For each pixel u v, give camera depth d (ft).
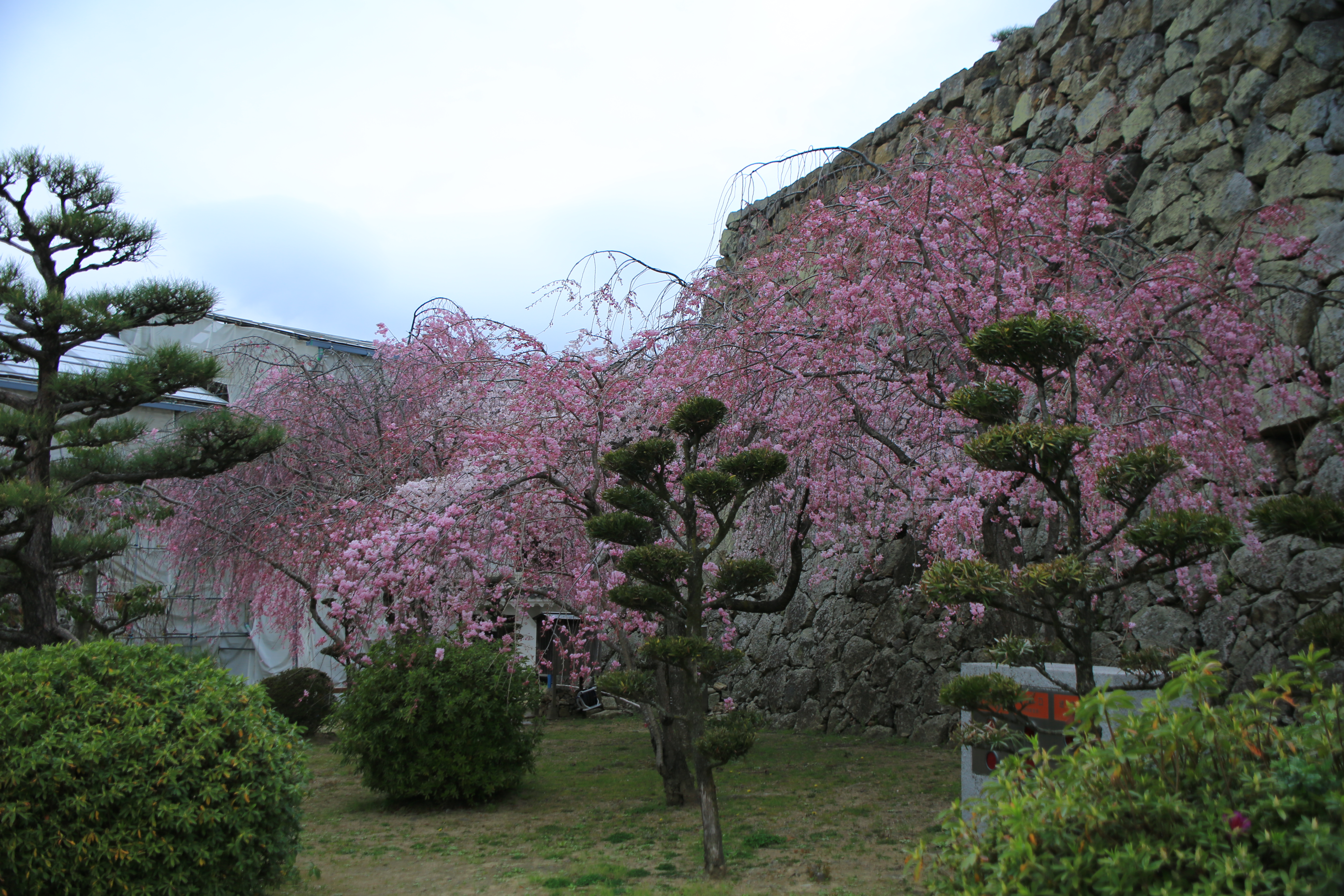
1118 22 29.12
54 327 22.04
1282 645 20.45
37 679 13.17
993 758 14.10
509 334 24.62
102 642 14.51
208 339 45.80
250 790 13.46
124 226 23.77
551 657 34.04
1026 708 13.85
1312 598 19.95
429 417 28.25
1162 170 26.48
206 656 15.39
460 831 20.77
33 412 22.57
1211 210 24.52
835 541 25.58
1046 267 20.75
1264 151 23.43
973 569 11.84
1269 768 7.60
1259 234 22.47
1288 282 21.84
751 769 28.07
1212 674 8.32
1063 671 14.32
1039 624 19.10
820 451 22.17
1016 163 31.63
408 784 23.41
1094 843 7.45
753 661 42.34
